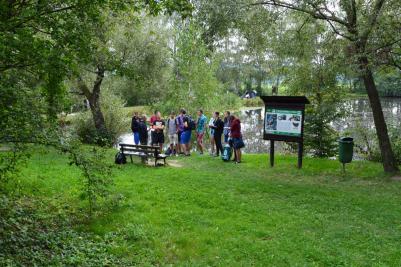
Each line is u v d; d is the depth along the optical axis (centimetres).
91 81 2416
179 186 1196
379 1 1221
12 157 839
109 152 1784
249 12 1430
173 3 775
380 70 1395
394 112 3984
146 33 2456
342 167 1541
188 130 1811
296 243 786
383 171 1430
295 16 1546
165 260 707
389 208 1020
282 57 1608
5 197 825
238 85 7019
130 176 1316
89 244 720
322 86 1717
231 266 682
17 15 664
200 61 2833
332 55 1338
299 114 1503
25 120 688
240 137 1631
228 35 1475
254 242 786
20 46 626
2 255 577
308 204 1055
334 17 1328
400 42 1202
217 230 847
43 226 784
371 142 1928
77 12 726
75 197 1023
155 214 927
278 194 1151
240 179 1328
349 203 1066
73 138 827
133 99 3822
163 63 2738
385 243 794
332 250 754
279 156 1803
